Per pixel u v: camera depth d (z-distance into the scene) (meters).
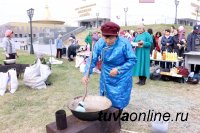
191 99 4.92
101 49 3.07
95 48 3.13
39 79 5.86
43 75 5.94
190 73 6.51
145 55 5.86
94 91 5.62
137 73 5.93
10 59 6.93
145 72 5.95
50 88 5.95
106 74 3.15
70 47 11.63
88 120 2.54
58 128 2.42
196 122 3.73
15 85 5.64
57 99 5.01
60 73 7.99
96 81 6.70
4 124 3.77
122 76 3.11
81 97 2.89
